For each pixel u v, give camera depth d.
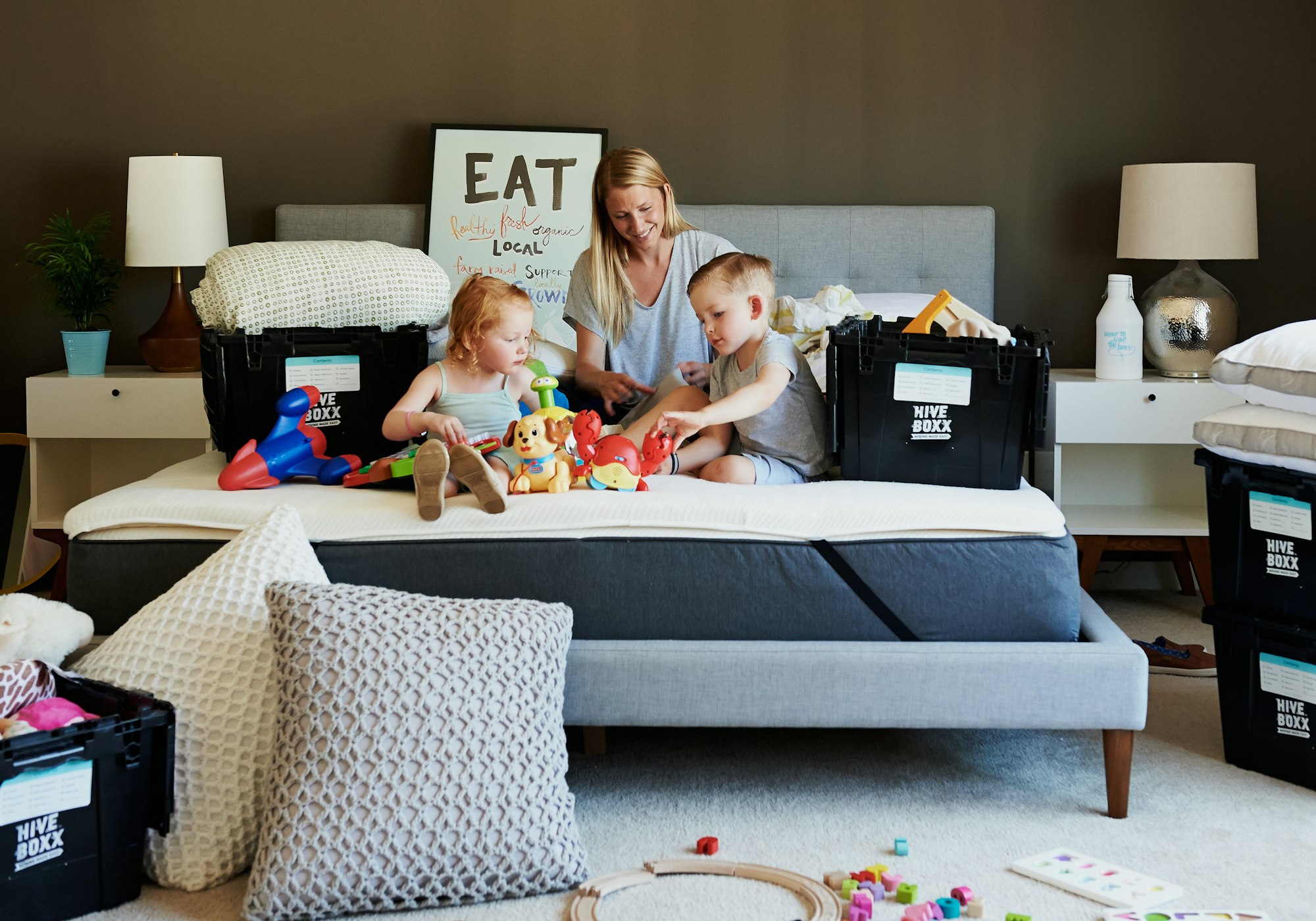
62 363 3.78
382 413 2.53
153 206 3.42
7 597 1.95
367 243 2.64
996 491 2.18
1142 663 1.96
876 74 3.69
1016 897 1.71
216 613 1.86
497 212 3.64
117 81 3.71
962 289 3.59
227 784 1.78
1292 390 2.06
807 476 2.45
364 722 1.68
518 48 3.71
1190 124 3.66
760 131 3.72
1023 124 3.69
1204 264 3.69
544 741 1.76
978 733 2.41
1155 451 3.62
